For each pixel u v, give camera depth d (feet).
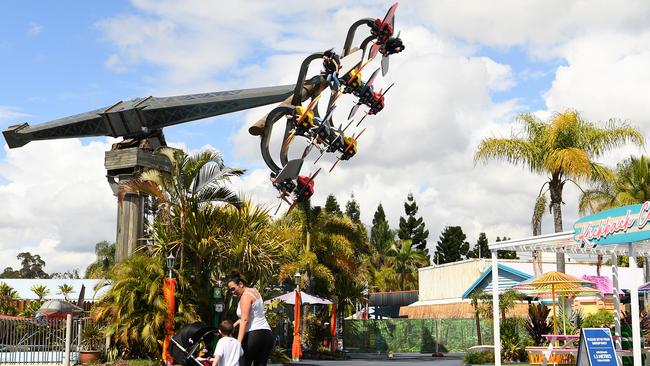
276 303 90.17
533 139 107.14
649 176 139.95
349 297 138.51
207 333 42.88
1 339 79.71
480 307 115.75
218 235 75.20
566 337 63.98
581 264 138.62
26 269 382.63
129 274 71.26
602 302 107.65
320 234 124.98
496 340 65.82
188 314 70.54
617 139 104.73
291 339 129.90
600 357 55.72
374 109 60.29
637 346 51.52
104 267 267.39
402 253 336.29
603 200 142.20
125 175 81.35
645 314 76.95
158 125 82.02
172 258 69.72
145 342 68.74
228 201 77.51
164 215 75.82
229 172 75.87
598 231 54.24
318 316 132.77
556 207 106.11
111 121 82.79
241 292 32.53
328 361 107.24
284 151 57.98
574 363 74.18
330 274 120.88
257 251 75.77
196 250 73.87
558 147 105.70
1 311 123.85
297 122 56.85
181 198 75.36
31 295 163.12
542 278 69.36
